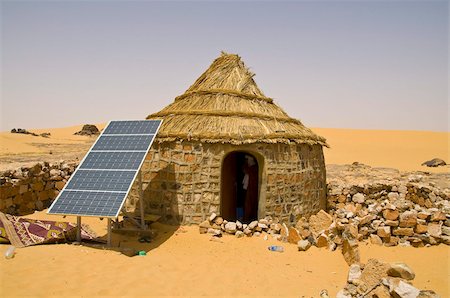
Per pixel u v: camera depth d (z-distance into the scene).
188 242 10.50
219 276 8.17
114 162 10.32
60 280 7.26
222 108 13.21
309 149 13.79
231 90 13.94
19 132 55.28
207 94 13.96
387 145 58.56
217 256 9.50
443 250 9.66
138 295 6.97
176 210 11.95
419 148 54.31
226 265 8.89
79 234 9.65
